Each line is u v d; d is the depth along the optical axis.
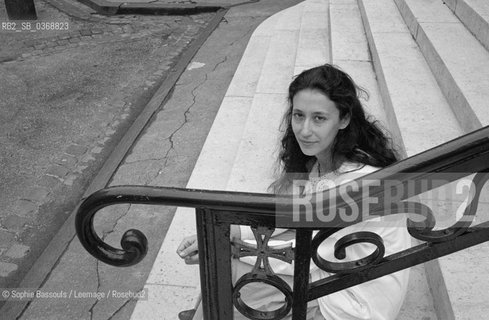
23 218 3.95
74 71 6.23
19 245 3.71
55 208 4.05
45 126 5.12
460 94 3.10
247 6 7.81
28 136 4.96
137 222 3.72
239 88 4.96
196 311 2.59
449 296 2.04
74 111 5.38
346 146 1.99
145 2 8.09
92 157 4.66
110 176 4.30
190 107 5.19
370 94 3.86
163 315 2.81
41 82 5.98
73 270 3.41
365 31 4.94
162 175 4.26
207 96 5.36
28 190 4.24
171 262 3.15
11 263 3.57
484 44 3.69
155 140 4.71
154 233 3.61
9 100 5.60
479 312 1.97
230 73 5.79
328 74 1.90
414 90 3.52
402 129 3.08
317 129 1.92
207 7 7.84
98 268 3.40
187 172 4.27
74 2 8.45
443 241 1.47
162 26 7.47
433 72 3.72
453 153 1.29
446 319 2.06
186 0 8.13
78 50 6.81
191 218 3.48
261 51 5.75
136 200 1.52
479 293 2.04
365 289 1.87
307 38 5.39
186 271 3.08
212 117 4.99
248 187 3.39
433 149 1.32
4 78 6.09
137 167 4.38
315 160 2.26
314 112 1.90
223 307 1.72
